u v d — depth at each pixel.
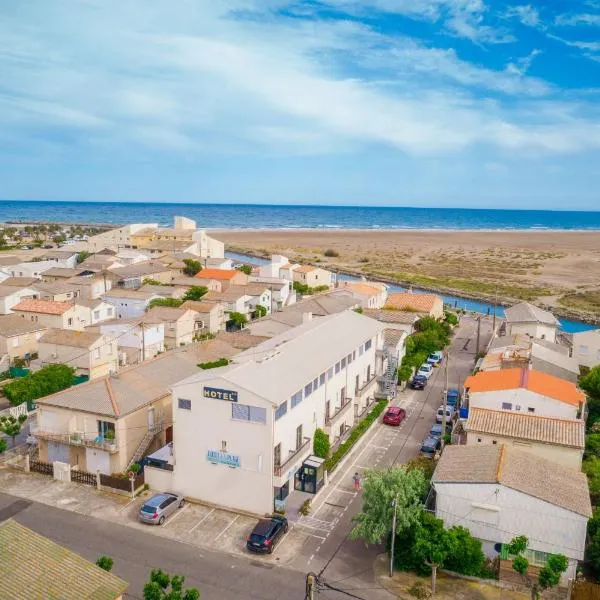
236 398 39.50
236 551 35.78
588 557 33.56
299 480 43.31
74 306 84.94
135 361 74.44
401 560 34.16
